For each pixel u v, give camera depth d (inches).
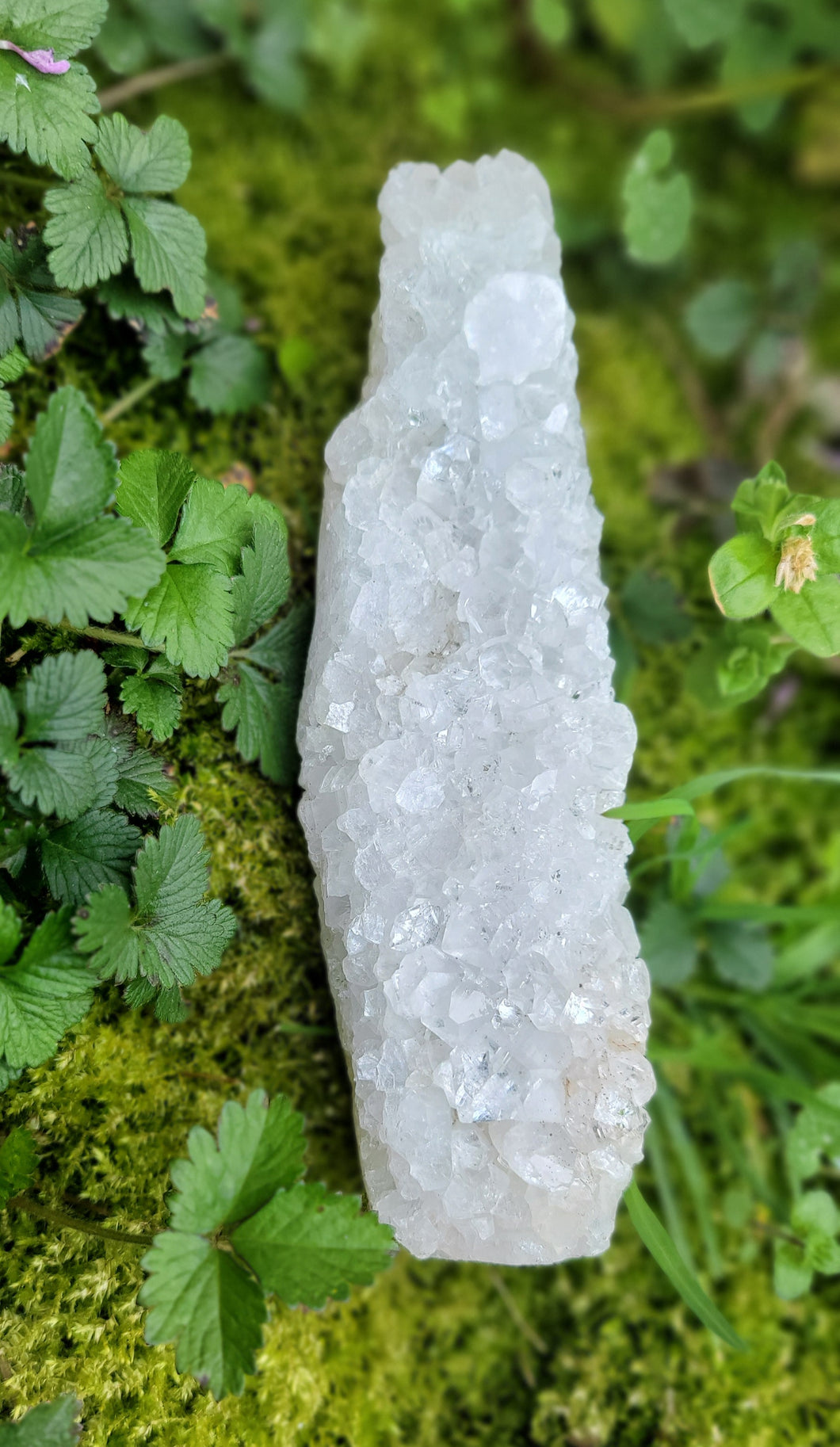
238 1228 4.5
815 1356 6.6
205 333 6.5
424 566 5.4
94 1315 5.1
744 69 8.5
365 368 7.4
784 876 8.1
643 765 7.8
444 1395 6.1
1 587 4.4
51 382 6.2
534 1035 5.0
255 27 7.8
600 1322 6.5
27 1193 5.1
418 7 8.6
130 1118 5.5
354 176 8.1
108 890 4.6
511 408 5.4
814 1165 6.3
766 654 6.3
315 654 5.7
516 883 5.1
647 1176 7.0
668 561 8.2
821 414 8.8
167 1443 5.1
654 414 8.5
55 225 5.1
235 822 5.9
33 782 4.6
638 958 5.4
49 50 5.1
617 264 8.6
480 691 5.2
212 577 5.1
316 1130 6.1
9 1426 4.3
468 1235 5.1
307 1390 5.6
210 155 7.7
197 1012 5.8
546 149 8.8
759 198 9.1
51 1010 4.6
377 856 5.1
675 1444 6.1
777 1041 7.4
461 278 5.6
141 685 5.1
